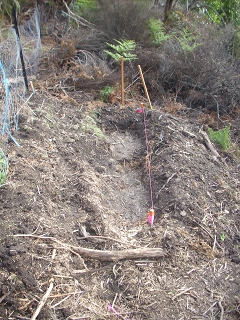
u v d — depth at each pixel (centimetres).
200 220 308
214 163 384
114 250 275
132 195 347
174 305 248
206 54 518
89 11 625
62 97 466
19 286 236
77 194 312
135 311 243
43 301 233
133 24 584
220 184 353
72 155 361
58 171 332
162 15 640
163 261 275
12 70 433
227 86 506
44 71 521
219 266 280
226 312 251
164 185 339
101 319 235
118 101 479
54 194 306
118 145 410
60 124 405
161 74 529
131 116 442
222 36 562
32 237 262
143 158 387
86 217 295
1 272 240
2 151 319
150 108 469
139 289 255
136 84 514
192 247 288
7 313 228
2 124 353
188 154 380
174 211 313
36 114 405
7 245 252
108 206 321
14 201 285
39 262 250
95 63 520
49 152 354
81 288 249
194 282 265
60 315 232
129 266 268
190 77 518
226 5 702
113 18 587
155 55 531
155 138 404
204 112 494
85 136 397
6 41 450
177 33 578
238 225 317
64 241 270
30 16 653
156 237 291
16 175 310
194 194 331
